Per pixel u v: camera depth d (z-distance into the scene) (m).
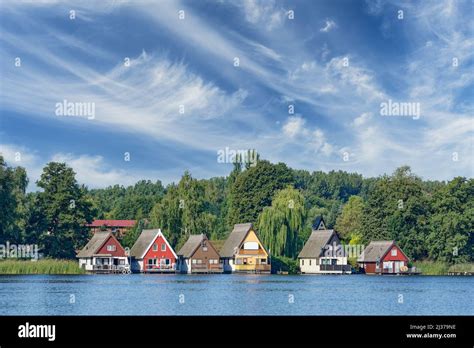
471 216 114.31
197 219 120.12
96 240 111.69
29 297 63.75
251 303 59.91
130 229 122.75
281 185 127.00
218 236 126.06
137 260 114.25
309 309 56.16
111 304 58.59
